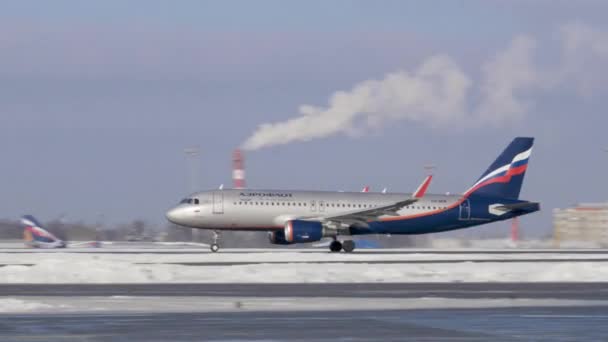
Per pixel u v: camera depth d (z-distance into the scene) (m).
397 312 82.06
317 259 180.25
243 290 107.12
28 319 76.12
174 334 66.75
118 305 87.81
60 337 64.94
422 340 63.94
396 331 68.50
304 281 122.38
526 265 151.38
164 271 130.00
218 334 66.81
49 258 179.00
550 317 77.88
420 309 84.94
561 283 121.31
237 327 70.81
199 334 66.75
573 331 68.50
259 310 83.94
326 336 65.88
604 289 110.50
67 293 102.62
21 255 193.50
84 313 81.06
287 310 83.94
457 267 143.62
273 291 105.62
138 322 74.00
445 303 91.00
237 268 136.75
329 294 101.50
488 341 63.44
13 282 120.31
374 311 82.94
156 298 95.25
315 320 75.56
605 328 70.38
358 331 68.50
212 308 85.62
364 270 135.00
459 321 74.88
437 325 72.19
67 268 131.25
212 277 126.31
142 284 117.12
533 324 72.81
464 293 103.62
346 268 138.75
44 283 119.19
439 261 177.50
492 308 85.94
